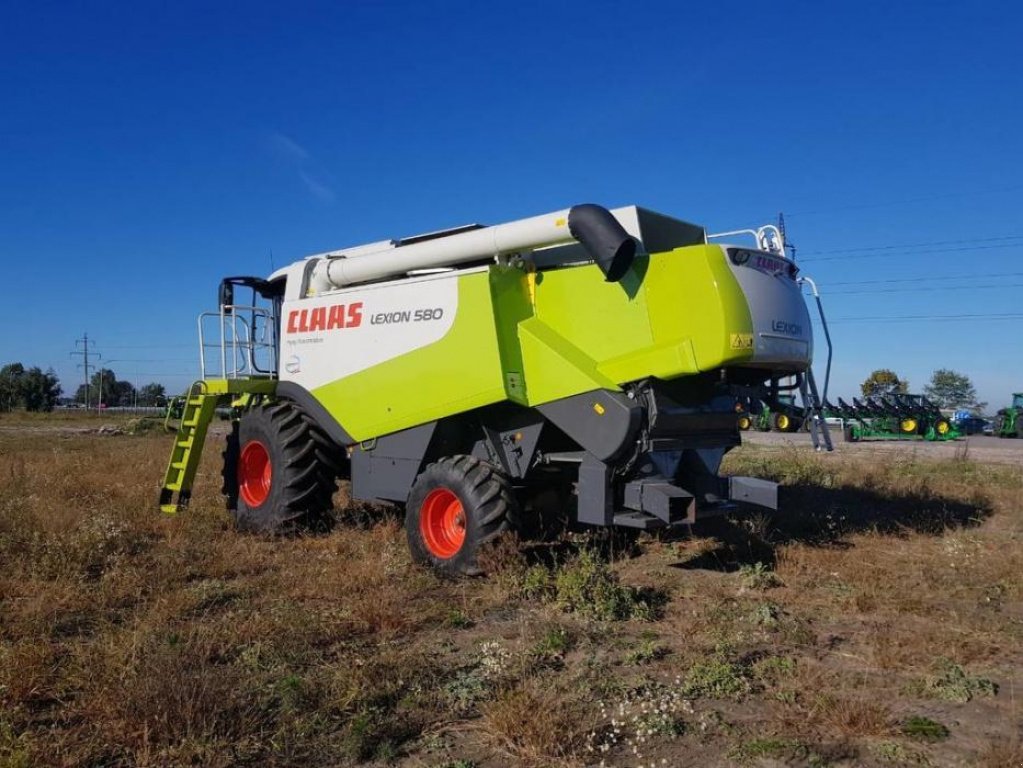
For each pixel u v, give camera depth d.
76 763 3.52
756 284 6.64
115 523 8.09
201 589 6.34
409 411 7.86
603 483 6.67
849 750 3.83
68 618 5.61
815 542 8.47
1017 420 33.84
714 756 3.78
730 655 5.06
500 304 7.22
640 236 6.91
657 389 6.68
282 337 9.44
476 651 5.16
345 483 12.30
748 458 15.73
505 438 7.43
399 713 4.16
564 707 4.18
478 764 3.70
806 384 7.72
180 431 10.12
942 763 3.71
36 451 19.69
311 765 3.67
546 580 6.44
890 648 5.14
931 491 11.46
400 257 8.21
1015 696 4.51
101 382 89.06
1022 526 9.33
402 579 6.84
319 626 5.37
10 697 4.14
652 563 7.66
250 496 9.41
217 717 3.89
